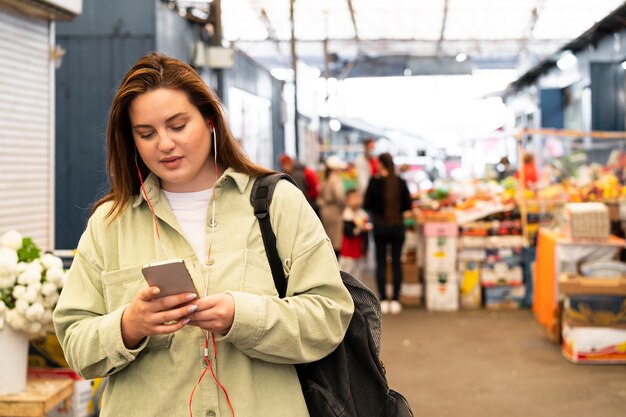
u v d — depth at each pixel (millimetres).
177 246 1986
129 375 1956
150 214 2037
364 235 14062
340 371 2031
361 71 25578
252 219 1992
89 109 9781
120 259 1983
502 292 9422
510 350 7113
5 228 5473
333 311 1954
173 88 1901
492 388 5859
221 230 1987
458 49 21453
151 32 9688
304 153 22922
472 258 9445
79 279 2037
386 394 2111
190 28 11383
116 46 9742
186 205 2035
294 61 16125
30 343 4074
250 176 2057
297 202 2027
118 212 2012
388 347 7332
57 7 5812
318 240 2010
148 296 1762
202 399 1907
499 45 21219
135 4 9695
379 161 9203
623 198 8883
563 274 6887
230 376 1925
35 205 5914
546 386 5879
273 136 19469
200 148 1938
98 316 1997
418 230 9844
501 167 15836
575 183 9953
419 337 7762
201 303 1795
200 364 1917
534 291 8562
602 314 6520
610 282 6512
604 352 6523
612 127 16703
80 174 9805
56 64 6426
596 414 5184
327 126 24828
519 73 25141
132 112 1910
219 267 1945
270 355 1911
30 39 5840
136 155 2037
